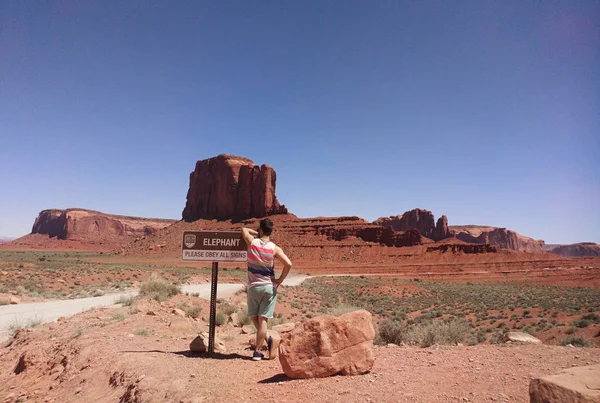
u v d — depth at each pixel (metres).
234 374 5.38
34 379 7.54
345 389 4.44
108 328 10.11
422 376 4.83
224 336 10.18
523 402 3.81
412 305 45.53
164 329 10.44
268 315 6.15
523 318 31.70
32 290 30.55
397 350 6.89
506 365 5.27
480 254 134.38
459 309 40.97
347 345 5.09
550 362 5.39
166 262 115.25
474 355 5.98
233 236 6.95
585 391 2.84
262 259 6.07
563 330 24.23
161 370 5.59
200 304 19.14
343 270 115.88
